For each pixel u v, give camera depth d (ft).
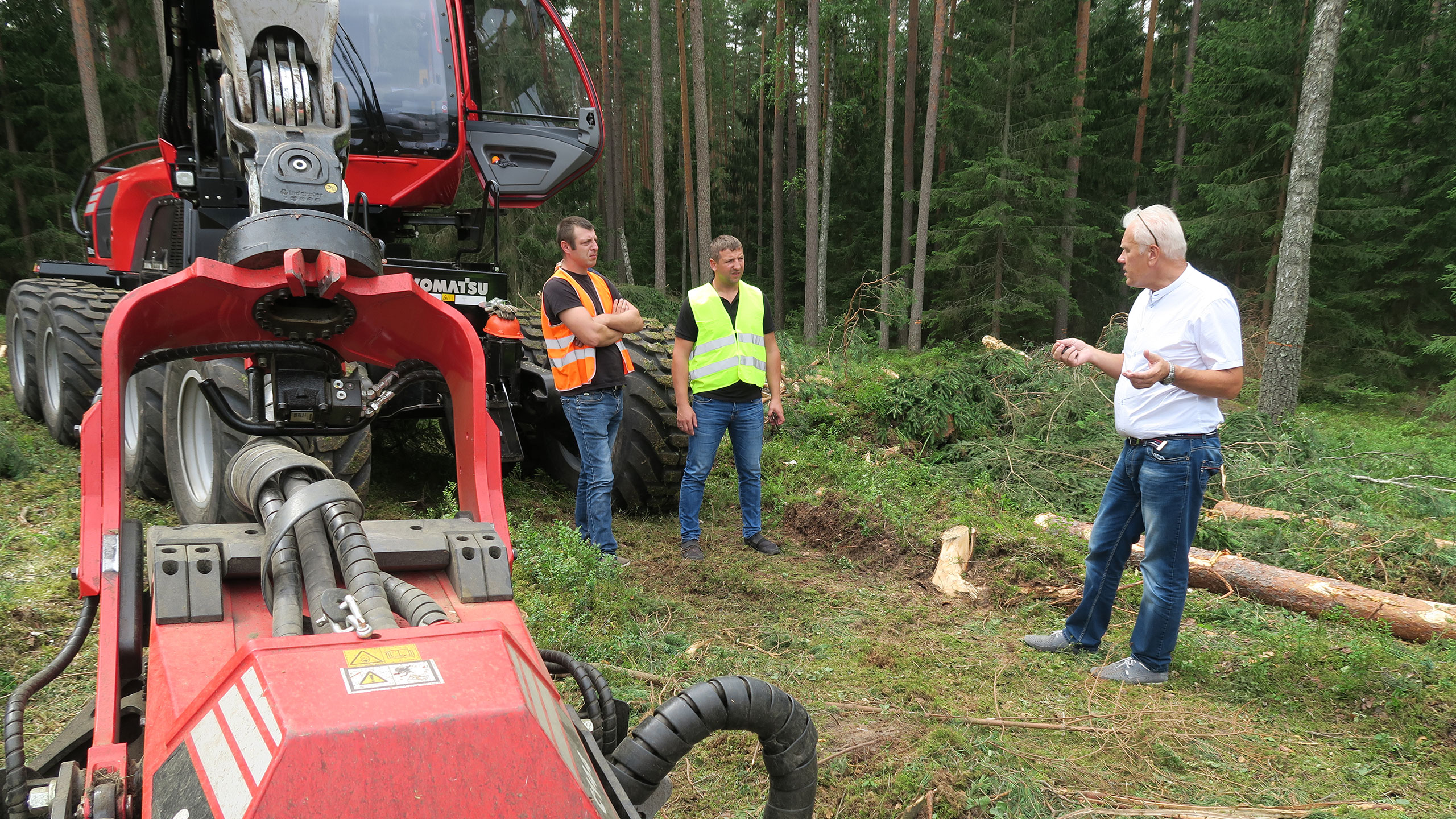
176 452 11.83
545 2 15.96
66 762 4.72
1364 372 52.65
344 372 7.26
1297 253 32.91
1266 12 56.95
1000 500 19.01
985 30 67.97
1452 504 20.31
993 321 66.03
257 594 5.57
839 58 93.15
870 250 93.50
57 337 17.26
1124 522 11.74
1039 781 8.91
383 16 14.49
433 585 5.94
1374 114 50.34
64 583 11.90
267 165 6.91
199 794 3.79
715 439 15.35
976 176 65.00
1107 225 78.28
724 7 126.72
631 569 14.66
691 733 5.52
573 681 10.27
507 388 15.65
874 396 23.91
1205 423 10.79
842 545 16.39
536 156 16.15
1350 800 8.86
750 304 15.42
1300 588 13.97
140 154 64.75
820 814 8.32
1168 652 11.30
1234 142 55.42
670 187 114.21
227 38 7.56
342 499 5.55
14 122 65.77
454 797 3.74
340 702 3.81
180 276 5.93
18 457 16.29
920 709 10.36
